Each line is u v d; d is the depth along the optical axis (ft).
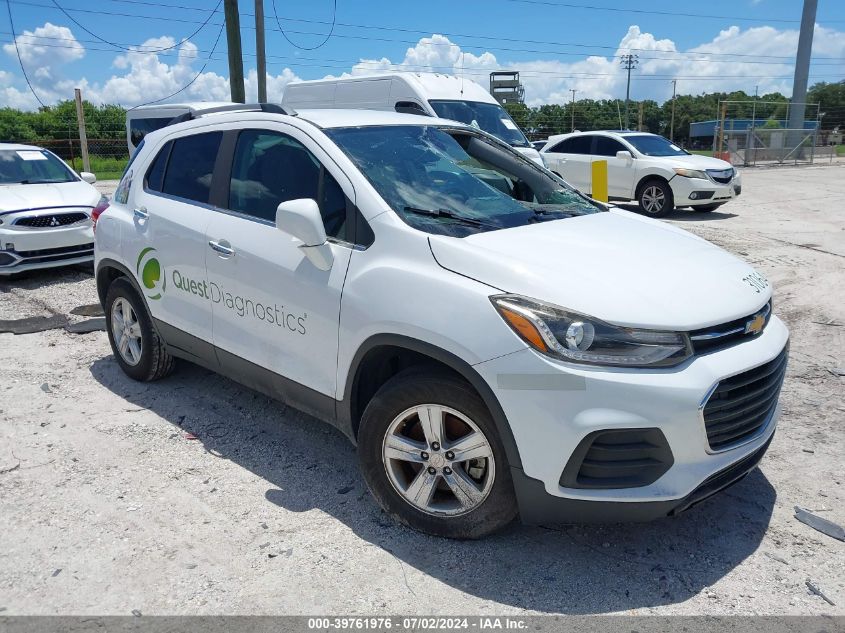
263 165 12.67
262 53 51.47
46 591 9.25
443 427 9.87
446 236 10.25
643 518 9.04
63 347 19.47
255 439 13.74
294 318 11.47
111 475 12.29
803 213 45.03
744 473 9.89
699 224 40.70
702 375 8.89
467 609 8.92
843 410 14.93
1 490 11.75
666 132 312.91
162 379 16.63
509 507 9.64
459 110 39.68
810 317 21.65
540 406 8.79
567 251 10.22
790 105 109.19
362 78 41.93
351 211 11.01
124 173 16.24
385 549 10.16
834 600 9.05
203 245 13.10
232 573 9.63
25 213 26.94
